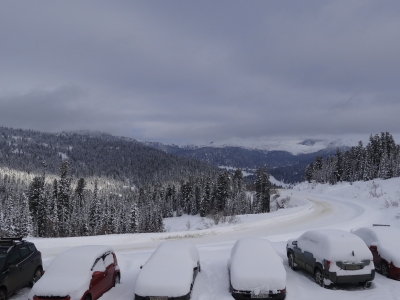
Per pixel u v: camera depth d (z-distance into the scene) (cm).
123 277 1116
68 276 819
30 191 6231
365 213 3534
